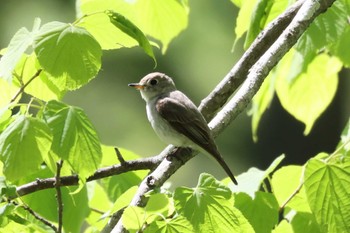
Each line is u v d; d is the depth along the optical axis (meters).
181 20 11.93
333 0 10.23
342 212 8.60
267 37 10.29
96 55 8.17
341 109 28.30
